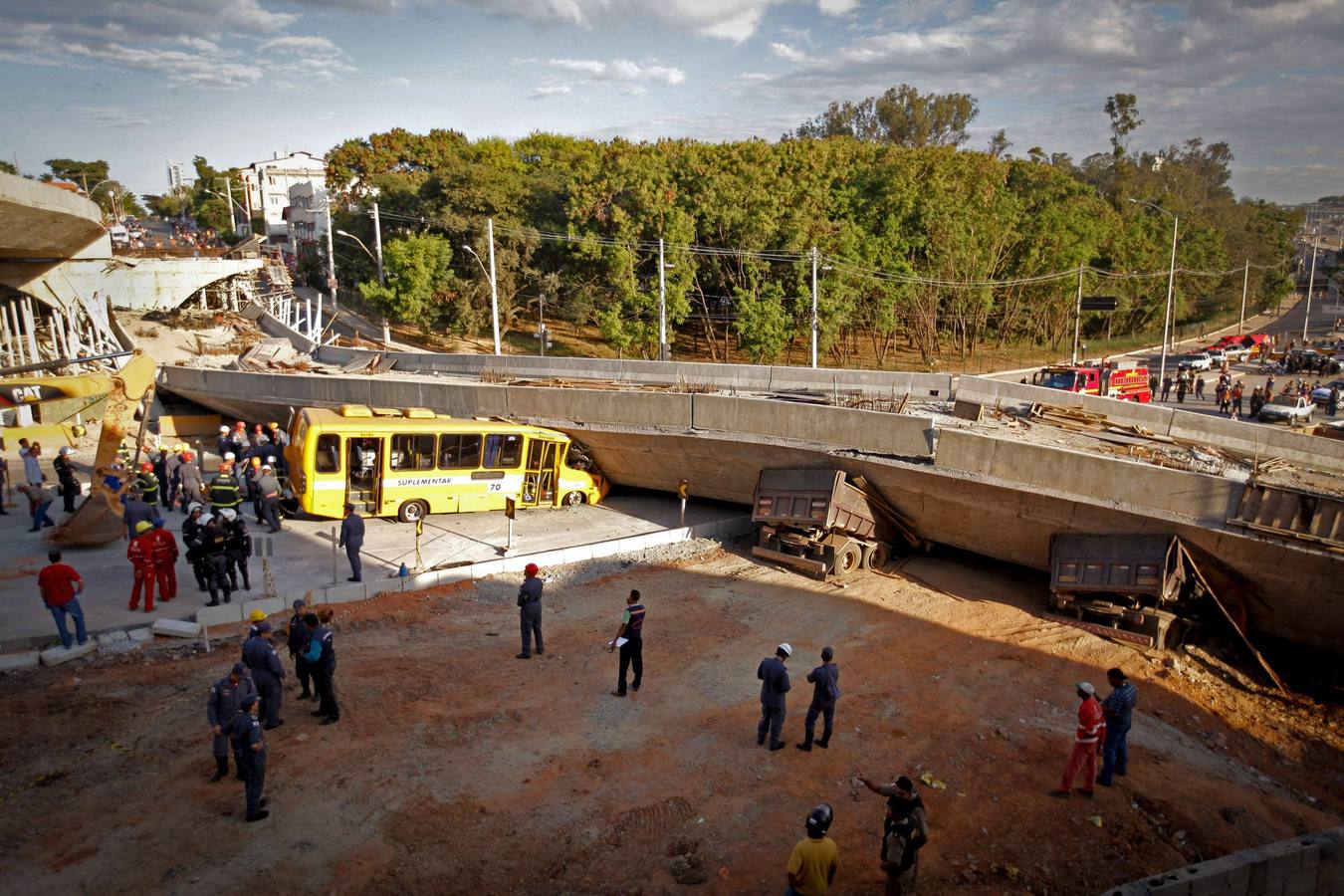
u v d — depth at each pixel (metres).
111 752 11.74
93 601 16.39
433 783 11.49
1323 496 15.17
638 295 46.03
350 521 17.77
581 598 18.86
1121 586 17.45
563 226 53.38
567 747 12.65
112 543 19.92
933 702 14.80
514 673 14.93
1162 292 73.56
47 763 11.40
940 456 19.38
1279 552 15.84
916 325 57.28
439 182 52.78
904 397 23.56
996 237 58.56
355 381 28.30
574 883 9.81
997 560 22.44
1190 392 45.75
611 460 25.81
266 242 93.50
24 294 42.38
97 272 45.44
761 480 22.20
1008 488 18.58
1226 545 16.48
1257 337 66.12
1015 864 10.65
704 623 17.77
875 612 18.86
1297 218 131.75
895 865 9.02
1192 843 11.51
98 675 13.80
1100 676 16.28
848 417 20.69
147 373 21.19
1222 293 90.06
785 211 48.59
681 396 23.06
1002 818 11.55
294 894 9.29
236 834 10.19
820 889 8.26
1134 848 11.16
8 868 9.42
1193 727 14.85
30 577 17.55
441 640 16.14
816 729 13.62
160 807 10.62
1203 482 16.39
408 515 22.78
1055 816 11.68
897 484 20.61
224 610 15.88
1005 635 17.86
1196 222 86.31
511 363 31.94
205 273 50.97
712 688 14.88
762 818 11.19
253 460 22.83
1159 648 17.34
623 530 23.45
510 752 12.41
